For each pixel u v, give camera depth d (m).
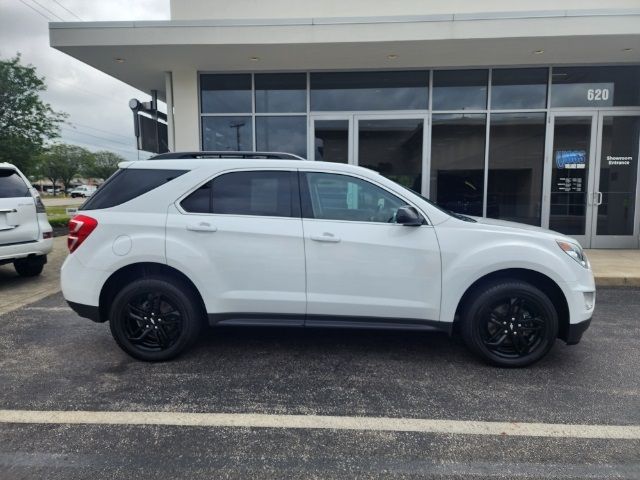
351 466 2.54
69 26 7.68
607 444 2.75
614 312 5.57
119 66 9.19
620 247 9.48
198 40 7.71
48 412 3.13
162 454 2.65
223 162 3.96
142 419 3.04
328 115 9.55
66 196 69.06
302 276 3.79
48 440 2.79
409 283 3.76
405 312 3.80
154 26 7.67
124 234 3.82
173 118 9.65
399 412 3.14
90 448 2.71
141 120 9.16
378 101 9.51
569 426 2.96
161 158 4.18
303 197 3.88
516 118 9.38
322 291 3.80
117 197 3.94
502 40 7.62
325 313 3.83
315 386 3.54
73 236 3.90
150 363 3.96
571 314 3.73
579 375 3.73
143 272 3.98
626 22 7.27
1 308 5.70
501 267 3.70
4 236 6.43
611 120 9.31
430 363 3.98
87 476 2.44
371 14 9.03
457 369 3.85
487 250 3.70
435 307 3.78
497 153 9.45
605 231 9.53
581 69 9.17
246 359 4.06
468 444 2.76
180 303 3.87
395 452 2.68
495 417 3.07
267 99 9.62
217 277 3.80
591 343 4.47
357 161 9.62
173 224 3.81
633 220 9.45
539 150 9.43
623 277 6.90
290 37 7.68
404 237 3.76
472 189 9.55
